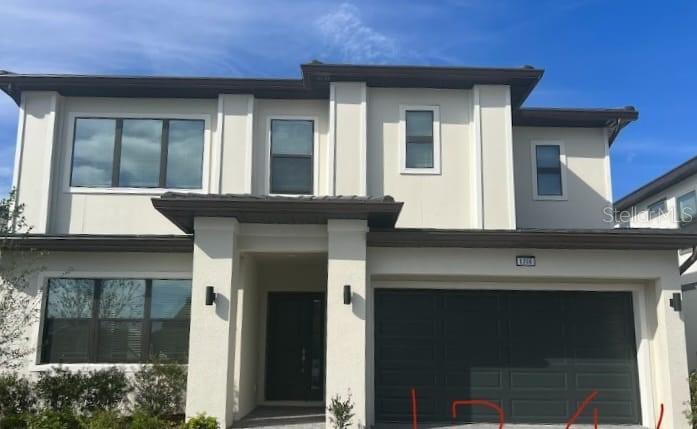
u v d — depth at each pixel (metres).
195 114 14.91
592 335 12.43
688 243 11.69
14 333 11.02
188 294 13.23
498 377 12.24
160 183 14.57
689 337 17.11
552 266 12.03
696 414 11.27
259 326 14.48
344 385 10.90
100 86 14.43
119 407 11.97
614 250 12.09
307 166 14.82
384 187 14.37
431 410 12.09
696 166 17.67
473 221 14.19
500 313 12.46
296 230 11.66
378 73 14.31
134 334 13.12
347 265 11.29
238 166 14.59
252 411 13.26
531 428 11.65
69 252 13.09
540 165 16.17
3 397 11.41
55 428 9.98
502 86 14.64
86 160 14.59
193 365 10.83
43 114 14.50
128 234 13.59
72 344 13.05
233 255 11.23
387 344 12.29
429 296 12.48
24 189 14.18
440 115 14.71
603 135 16.33
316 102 15.11
